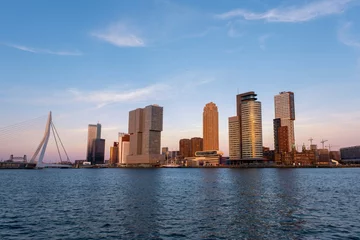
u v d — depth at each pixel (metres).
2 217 46.03
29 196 73.25
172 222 42.12
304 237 34.41
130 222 42.22
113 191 85.62
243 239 33.84
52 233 36.47
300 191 81.38
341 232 36.34
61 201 63.66
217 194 74.75
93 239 33.94
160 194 76.50
